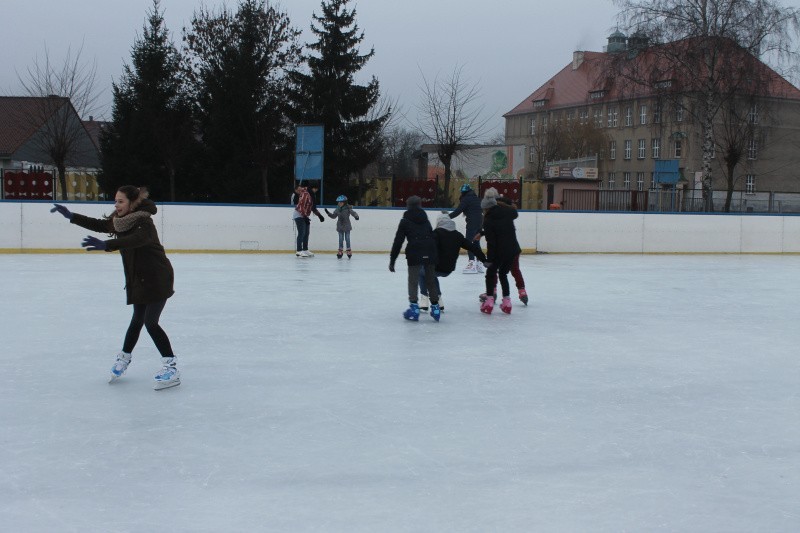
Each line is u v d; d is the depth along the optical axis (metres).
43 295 11.27
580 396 5.98
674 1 33.56
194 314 9.73
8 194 24.33
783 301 11.84
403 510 3.76
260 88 31.39
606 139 64.88
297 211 18.66
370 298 11.38
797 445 4.85
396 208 20.97
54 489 4.01
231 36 33.25
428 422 5.24
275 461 4.45
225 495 3.94
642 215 22.48
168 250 19.66
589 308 10.80
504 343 8.09
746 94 34.19
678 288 13.48
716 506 3.86
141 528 3.54
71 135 37.78
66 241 18.89
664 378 6.62
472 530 3.54
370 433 4.99
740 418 5.44
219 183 30.55
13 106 44.28
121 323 8.95
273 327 8.86
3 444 4.72
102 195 33.28
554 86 82.88
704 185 34.06
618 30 34.53
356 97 32.19
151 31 32.97
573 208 26.98
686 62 33.50
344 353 7.47
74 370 6.64
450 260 9.45
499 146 51.59
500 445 4.78
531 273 16.05
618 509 3.80
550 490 4.05
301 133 21.47
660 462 4.50
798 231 23.44
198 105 33.03
